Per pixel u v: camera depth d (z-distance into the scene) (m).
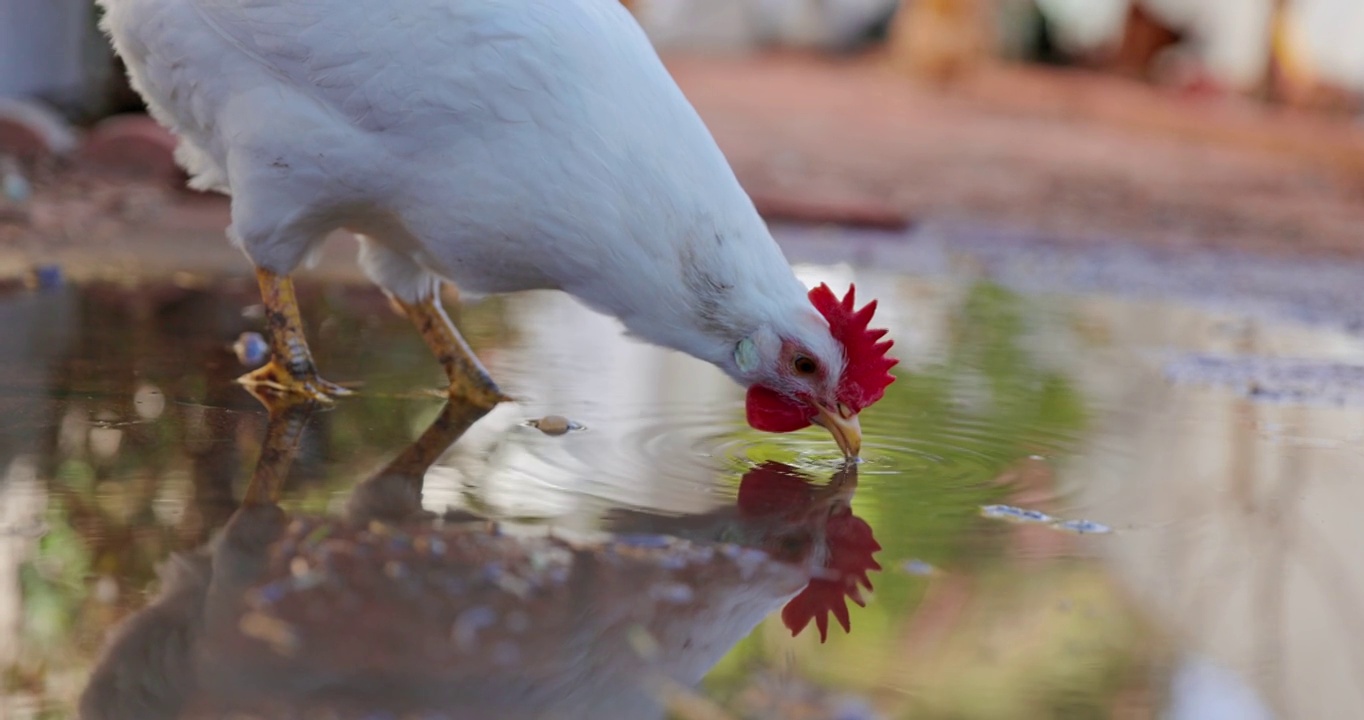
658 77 5.73
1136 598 4.39
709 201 5.64
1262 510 5.53
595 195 5.53
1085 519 5.26
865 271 12.22
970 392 7.59
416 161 5.66
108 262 9.59
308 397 6.46
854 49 39.94
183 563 4.13
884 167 19.97
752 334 5.73
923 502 5.37
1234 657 3.96
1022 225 15.94
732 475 5.59
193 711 3.26
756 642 3.88
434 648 3.64
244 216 6.12
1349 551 5.03
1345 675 3.87
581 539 4.58
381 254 6.56
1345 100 30.09
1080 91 31.70
